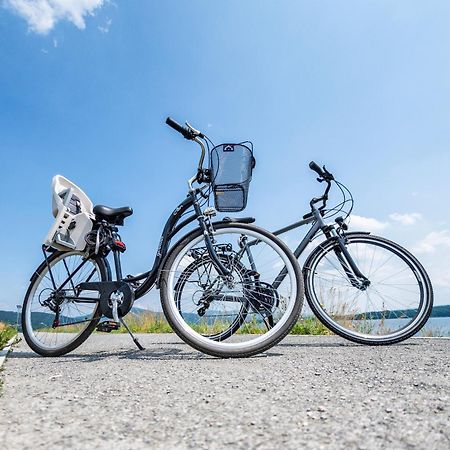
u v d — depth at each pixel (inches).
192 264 110.9
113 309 108.7
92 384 72.2
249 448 42.8
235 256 110.3
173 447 43.4
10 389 69.2
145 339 168.1
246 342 100.7
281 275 118.3
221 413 54.0
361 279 130.0
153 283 111.0
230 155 107.2
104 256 119.5
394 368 81.7
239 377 75.9
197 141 113.1
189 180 113.3
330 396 61.1
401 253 130.6
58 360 105.8
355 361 92.2
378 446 42.4
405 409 53.5
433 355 99.5
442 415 50.7
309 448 42.4
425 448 41.7
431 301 126.7
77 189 123.7
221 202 107.0
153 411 55.4
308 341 144.2
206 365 89.4
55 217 118.5
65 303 118.1
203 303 110.3
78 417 53.4
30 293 123.7
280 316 109.2
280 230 137.3
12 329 169.8
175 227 113.5
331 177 135.9
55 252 124.6
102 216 118.7
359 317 134.0
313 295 131.3
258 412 54.0
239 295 108.8
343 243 132.2
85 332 116.0
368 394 61.6
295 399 60.0
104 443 44.7
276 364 89.8
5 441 45.2
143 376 78.1
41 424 50.7
